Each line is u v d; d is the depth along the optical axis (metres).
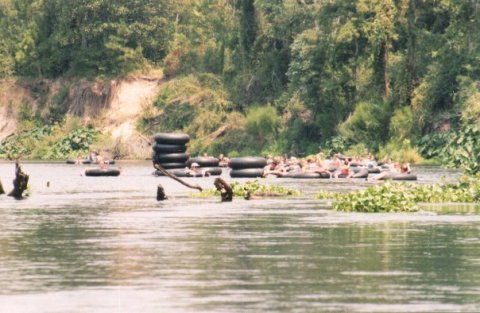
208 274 69.50
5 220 110.44
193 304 58.47
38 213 120.38
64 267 72.94
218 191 156.00
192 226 102.75
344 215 117.25
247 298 60.34
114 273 70.00
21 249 83.44
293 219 111.38
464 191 145.38
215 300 59.72
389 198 123.94
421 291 62.69
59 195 158.62
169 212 121.06
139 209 126.12
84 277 68.31
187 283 65.81
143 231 97.69
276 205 133.75
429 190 145.38
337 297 60.66
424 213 120.75
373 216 116.00
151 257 78.19
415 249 83.19
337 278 67.81
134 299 60.12
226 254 80.00
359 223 106.62
